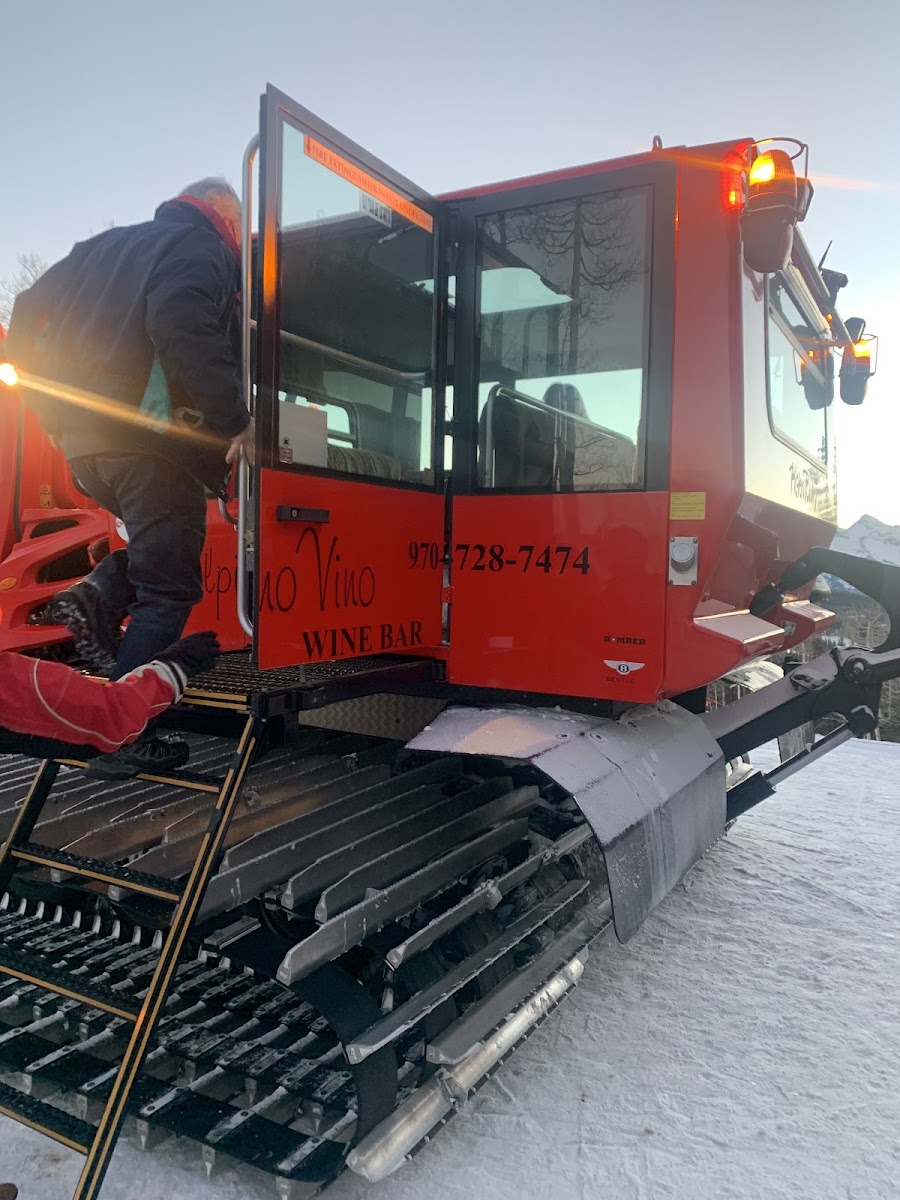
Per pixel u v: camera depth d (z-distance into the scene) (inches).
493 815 107.3
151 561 87.6
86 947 108.4
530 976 97.0
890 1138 88.5
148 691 79.6
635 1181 81.7
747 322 106.7
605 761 96.3
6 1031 96.5
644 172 105.6
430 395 115.3
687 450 103.0
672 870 99.4
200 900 77.9
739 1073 99.7
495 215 114.6
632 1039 106.8
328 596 96.1
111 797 112.9
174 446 86.3
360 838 98.0
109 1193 79.0
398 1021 77.9
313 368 100.7
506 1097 94.7
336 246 98.9
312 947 77.0
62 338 86.0
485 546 114.6
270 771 116.8
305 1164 75.7
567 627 109.5
